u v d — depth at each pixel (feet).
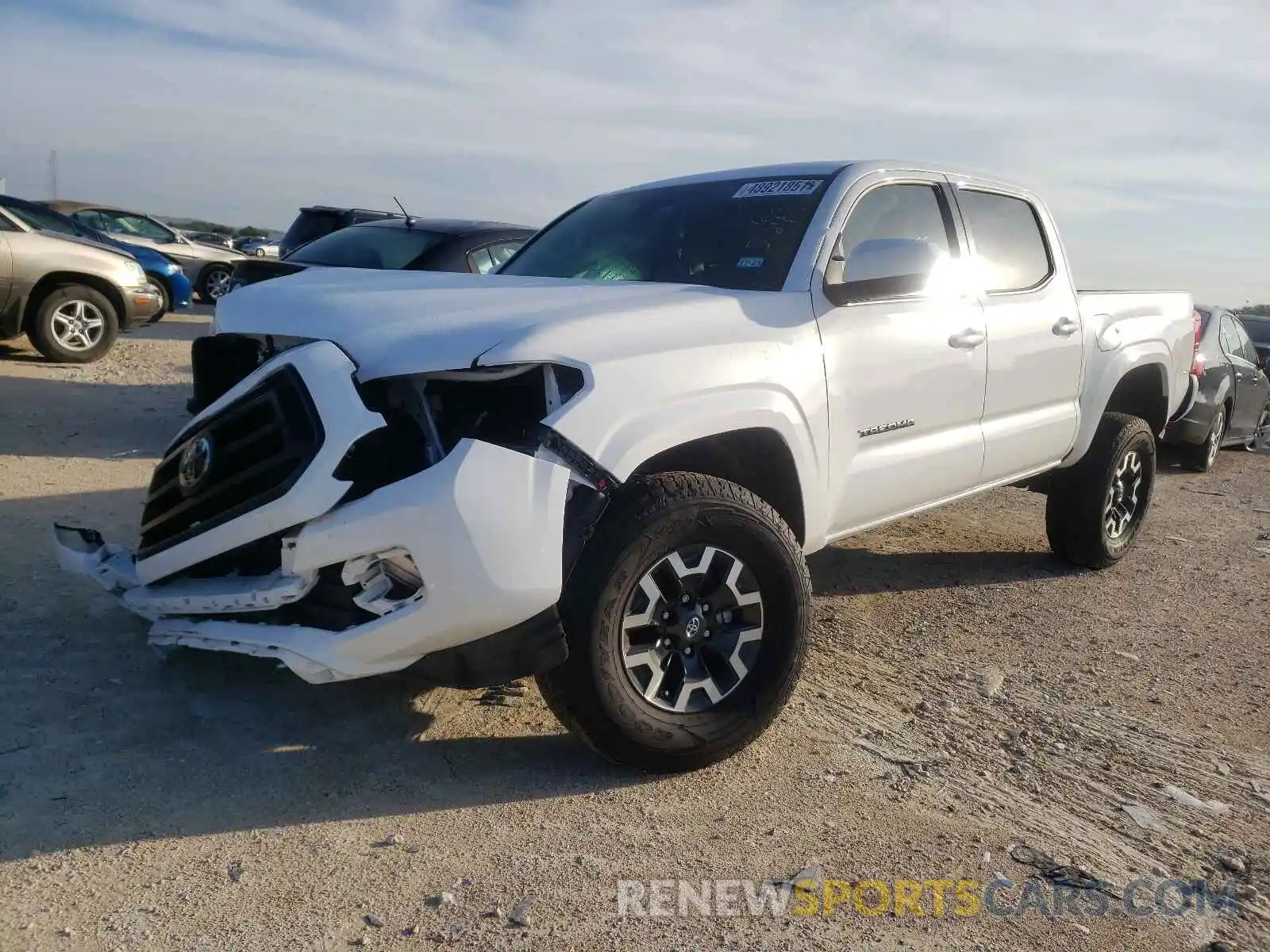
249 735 11.18
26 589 14.58
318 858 9.09
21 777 9.99
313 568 9.36
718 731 10.84
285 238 43.68
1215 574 20.36
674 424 10.43
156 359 38.32
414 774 10.62
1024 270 16.83
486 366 9.45
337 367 9.64
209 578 10.48
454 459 9.29
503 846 9.44
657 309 11.15
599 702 10.11
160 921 8.14
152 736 10.99
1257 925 8.90
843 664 14.35
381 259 26.68
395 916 8.38
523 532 9.32
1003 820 10.41
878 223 14.26
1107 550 19.31
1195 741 12.51
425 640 9.33
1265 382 39.09
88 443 23.91
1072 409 17.61
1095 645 15.74
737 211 14.25
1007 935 8.57
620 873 9.12
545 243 16.33
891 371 13.41
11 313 33.88
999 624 16.48
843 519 13.14
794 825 10.07
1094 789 11.15
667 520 10.17
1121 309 18.81
